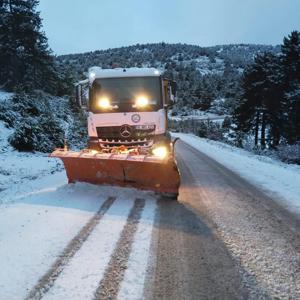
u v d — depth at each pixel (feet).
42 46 130.72
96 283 14.08
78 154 27.32
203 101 428.56
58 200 25.88
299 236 20.56
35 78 128.16
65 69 159.94
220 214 24.38
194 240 19.08
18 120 69.21
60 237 18.76
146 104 32.71
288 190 33.76
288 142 102.89
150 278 14.65
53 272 14.92
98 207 24.31
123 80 33.14
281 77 122.31
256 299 13.33
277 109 125.90
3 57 124.16
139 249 17.48
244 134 139.85
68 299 12.91
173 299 13.17
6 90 125.18
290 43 120.88
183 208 25.27
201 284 14.33
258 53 149.38
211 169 46.85
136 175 26.73
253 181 38.37
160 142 32.86
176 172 25.77
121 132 32.48
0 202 26.58
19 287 13.69
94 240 18.44
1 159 48.03
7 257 16.29
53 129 64.59
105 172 27.35
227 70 654.94
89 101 33.19
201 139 130.72
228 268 15.85
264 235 20.47
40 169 44.50
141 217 22.45
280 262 16.72
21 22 122.83
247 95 147.54
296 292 13.93
